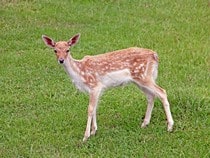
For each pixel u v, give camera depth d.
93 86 12.80
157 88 12.86
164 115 13.74
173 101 14.18
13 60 17.98
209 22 21.38
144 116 13.88
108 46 19.09
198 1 23.77
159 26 20.97
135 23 21.36
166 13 22.45
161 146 12.38
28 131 13.43
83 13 22.56
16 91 15.84
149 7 23.23
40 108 14.75
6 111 14.67
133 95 15.09
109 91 15.41
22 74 16.94
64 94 15.55
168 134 12.89
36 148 12.67
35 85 16.22
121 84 12.95
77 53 18.44
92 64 12.84
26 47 19.30
